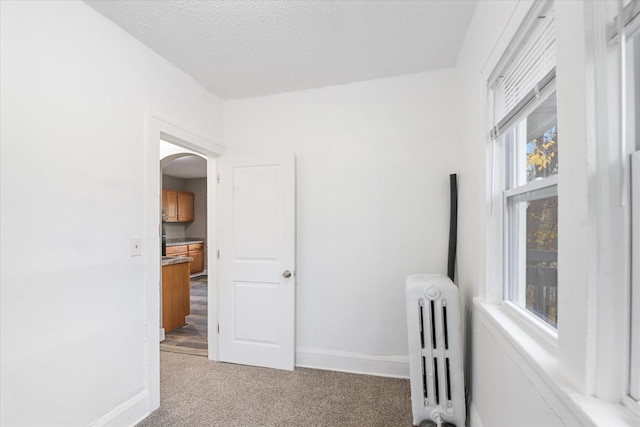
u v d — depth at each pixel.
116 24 1.69
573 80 0.72
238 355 2.57
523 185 1.21
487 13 1.41
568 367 0.75
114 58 1.68
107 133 1.63
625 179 0.64
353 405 1.93
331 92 2.49
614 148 0.66
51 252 1.35
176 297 3.55
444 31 1.79
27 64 1.27
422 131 2.29
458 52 2.03
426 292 1.64
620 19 0.63
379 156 2.38
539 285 1.10
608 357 0.66
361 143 2.42
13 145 1.22
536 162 1.14
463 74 1.93
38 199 1.30
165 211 6.84
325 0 1.52
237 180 2.61
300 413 1.85
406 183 2.32
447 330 1.63
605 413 0.62
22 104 1.25
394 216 2.34
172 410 1.88
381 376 2.33
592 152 0.67
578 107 0.71
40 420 1.29
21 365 1.23
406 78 2.32
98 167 1.57
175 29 1.75
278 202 2.51
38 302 1.29
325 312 2.47
